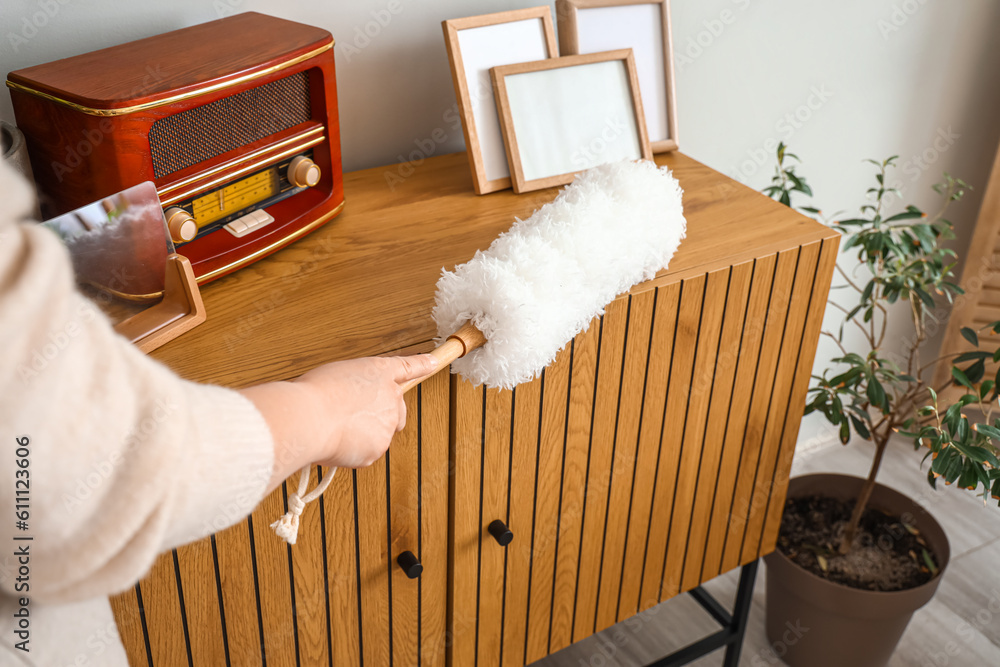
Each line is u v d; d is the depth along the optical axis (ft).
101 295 2.47
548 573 3.68
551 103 3.78
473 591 3.45
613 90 3.93
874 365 5.34
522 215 3.59
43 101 2.61
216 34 3.10
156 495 1.38
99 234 2.39
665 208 3.07
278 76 2.90
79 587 1.43
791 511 5.84
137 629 2.57
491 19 3.61
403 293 3.02
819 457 7.41
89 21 3.13
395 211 3.59
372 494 2.89
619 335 3.18
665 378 3.47
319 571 2.91
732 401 3.80
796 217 3.72
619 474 3.62
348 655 3.20
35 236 1.29
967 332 5.05
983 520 6.82
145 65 2.76
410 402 2.78
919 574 5.33
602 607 4.04
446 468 3.04
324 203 3.32
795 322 3.75
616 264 2.84
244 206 3.08
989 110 6.47
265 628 2.88
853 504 5.89
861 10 5.33
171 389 1.41
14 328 1.22
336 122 3.27
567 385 3.17
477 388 2.89
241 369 2.58
